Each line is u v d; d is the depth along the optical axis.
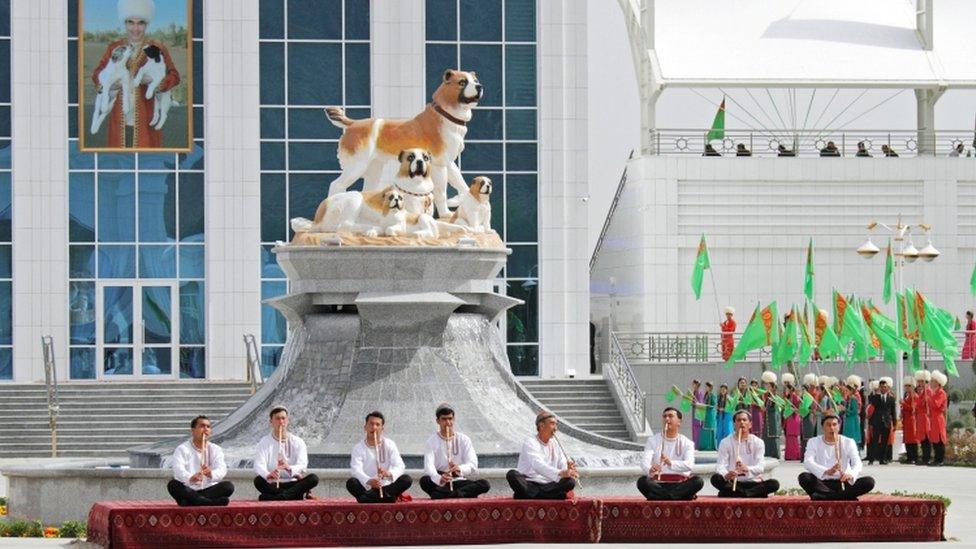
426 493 29.52
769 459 34.19
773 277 69.38
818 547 26.25
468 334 34.81
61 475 31.89
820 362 62.38
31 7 63.59
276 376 35.69
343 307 34.78
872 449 49.84
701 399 55.84
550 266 65.06
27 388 57.66
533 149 65.12
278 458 27.73
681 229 68.75
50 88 63.62
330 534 26.19
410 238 34.62
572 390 59.88
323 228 34.88
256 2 64.06
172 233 64.00
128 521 25.75
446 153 36.34
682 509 26.72
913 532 27.19
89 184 63.81
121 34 63.91
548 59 65.06
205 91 64.06
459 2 64.81
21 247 63.38
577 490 31.70
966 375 63.50
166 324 63.88
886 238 70.00
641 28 71.12
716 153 69.81
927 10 71.94
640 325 69.00
